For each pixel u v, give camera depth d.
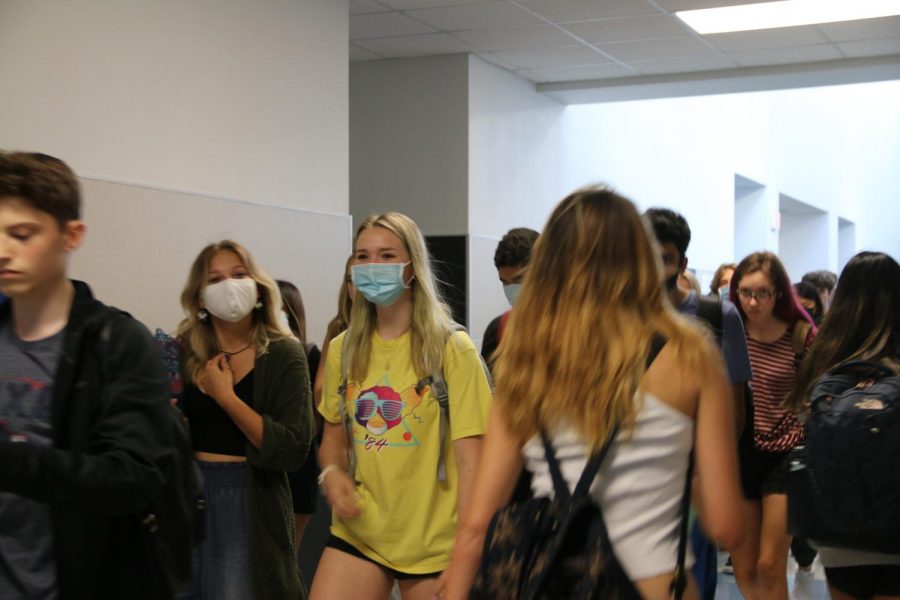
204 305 3.41
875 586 2.91
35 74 4.15
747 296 4.12
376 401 2.74
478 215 7.89
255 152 5.46
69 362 1.68
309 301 5.86
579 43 7.43
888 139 24.58
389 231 2.77
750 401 3.79
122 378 1.67
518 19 6.78
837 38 7.27
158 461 1.65
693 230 13.30
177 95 4.90
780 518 3.94
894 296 2.97
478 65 7.89
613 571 1.66
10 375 1.69
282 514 3.36
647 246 1.85
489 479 1.85
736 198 16.30
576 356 1.77
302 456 3.33
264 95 5.53
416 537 2.69
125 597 1.73
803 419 3.13
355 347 2.81
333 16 6.13
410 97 7.92
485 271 7.96
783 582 3.96
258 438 3.23
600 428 1.73
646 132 11.61
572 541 1.70
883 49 7.61
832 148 19.89
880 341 2.95
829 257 19.53
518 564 1.70
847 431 2.82
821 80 8.41
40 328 1.72
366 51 7.69
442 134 7.82
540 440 1.81
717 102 14.19
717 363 1.79
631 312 1.80
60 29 4.26
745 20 6.80
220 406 3.33
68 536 1.66
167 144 4.84
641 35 7.21
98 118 4.45
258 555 3.28
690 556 1.84
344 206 6.25
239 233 5.27
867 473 2.79
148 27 4.72
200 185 5.05
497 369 1.90
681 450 1.77
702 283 13.69
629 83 8.58
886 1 6.36
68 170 1.69
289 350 3.39
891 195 24.89
